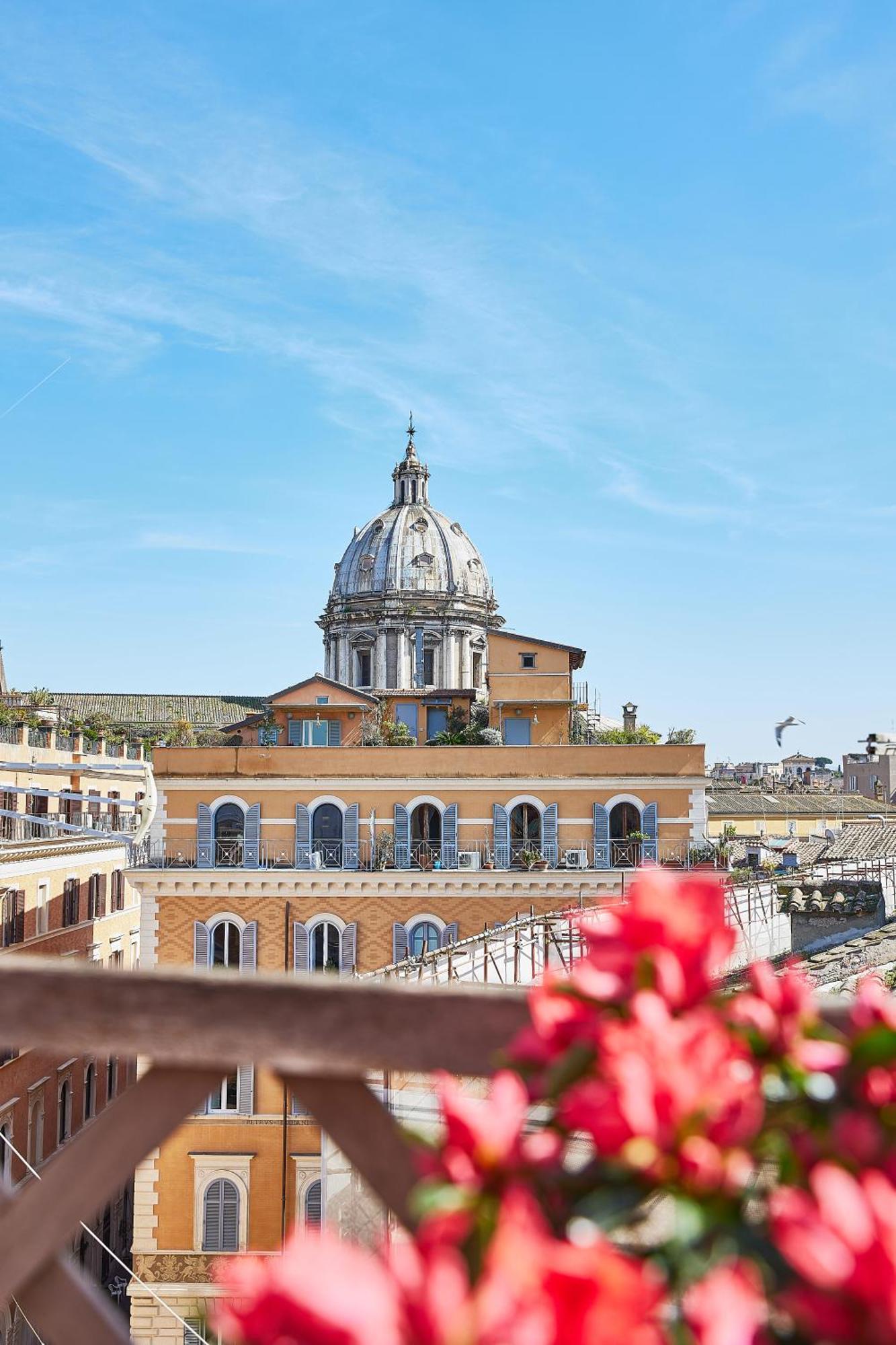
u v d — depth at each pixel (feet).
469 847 130.93
